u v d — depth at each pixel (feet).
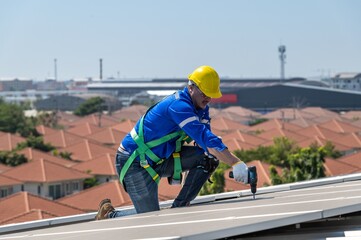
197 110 30.09
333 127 396.37
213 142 28.32
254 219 22.43
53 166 242.58
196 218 24.07
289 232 24.00
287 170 199.62
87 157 291.38
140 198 30.19
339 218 24.90
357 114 585.63
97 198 160.76
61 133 350.64
